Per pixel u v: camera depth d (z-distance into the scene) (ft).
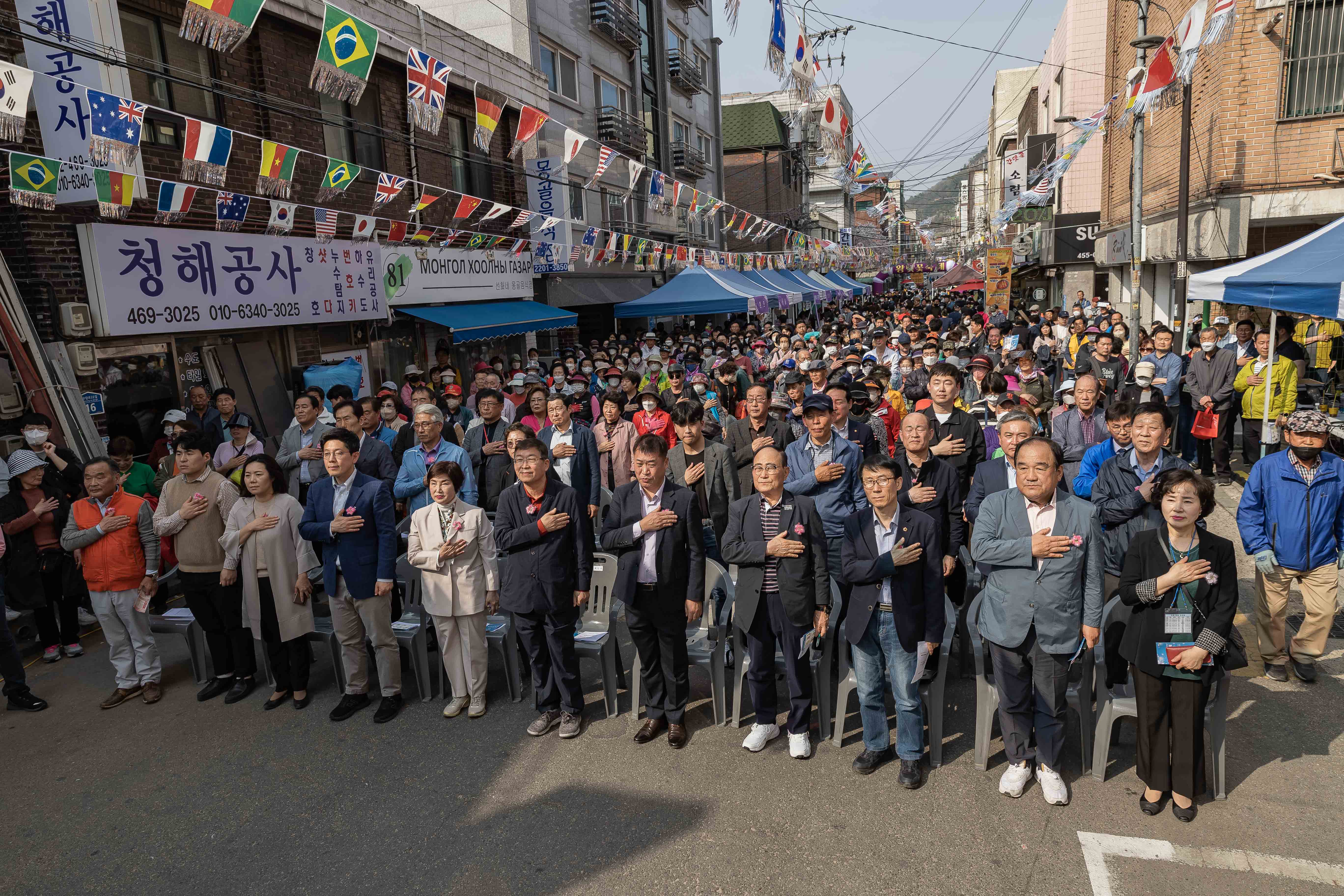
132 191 20.65
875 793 14.16
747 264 68.54
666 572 15.64
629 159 30.83
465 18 60.85
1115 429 16.60
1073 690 14.51
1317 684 16.87
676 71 96.53
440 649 18.17
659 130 91.91
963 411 21.36
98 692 19.79
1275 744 14.80
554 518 16.08
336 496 17.66
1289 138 40.75
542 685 16.72
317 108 38.60
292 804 14.70
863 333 58.65
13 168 17.38
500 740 16.72
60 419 26.35
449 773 15.49
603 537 16.15
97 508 18.69
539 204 59.21
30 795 15.42
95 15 24.30
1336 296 20.39
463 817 14.06
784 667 16.37
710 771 15.12
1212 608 12.47
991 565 13.70
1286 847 12.13
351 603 17.88
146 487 24.31
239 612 18.81
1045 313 84.38
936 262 163.53
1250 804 13.17
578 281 69.10
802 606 14.82
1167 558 12.69
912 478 17.83
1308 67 39.99
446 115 48.98
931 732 14.88
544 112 59.36
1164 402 16.38
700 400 31.07
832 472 17.58
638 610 15.85
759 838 13.04
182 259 30.45
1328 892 11.19
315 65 17.89
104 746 17.13
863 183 58.95
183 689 19.83
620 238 43.86
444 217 48.67
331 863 13.02
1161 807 13.14
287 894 12.38
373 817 14.19
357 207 41.19
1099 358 35.09
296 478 25.30
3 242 26.48
